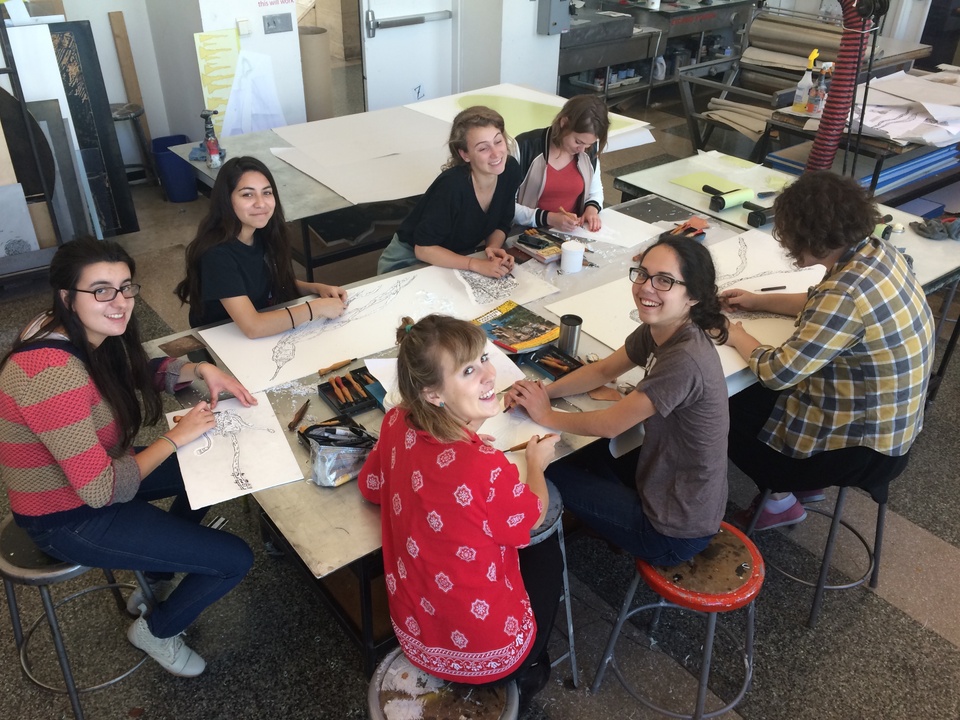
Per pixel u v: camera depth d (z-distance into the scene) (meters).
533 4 4.97
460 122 2.34
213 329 2.04
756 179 3.04
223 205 1.96
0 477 2.56
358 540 1.42
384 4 4.93
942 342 3.42
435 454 1.28
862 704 1.93
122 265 1.49
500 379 1.81
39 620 2.02
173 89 4.78
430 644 1.37
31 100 3.59
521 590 1.44
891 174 3.40
